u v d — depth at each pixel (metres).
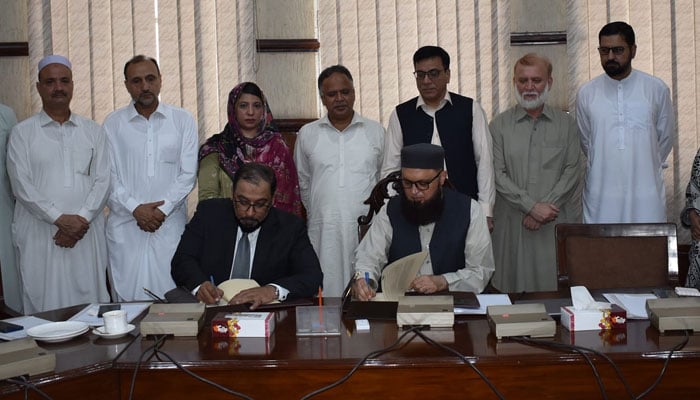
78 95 4.86
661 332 2.26
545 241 4.02
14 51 4.83
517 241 4.04
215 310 2.55
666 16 4.92
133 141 3.87
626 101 4.01
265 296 2.70
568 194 4.02
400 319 2.38
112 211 3.91
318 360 2.08
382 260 3.09
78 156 3.81
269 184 2.85
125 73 3.87
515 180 4.02
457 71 4.95
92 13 4.84
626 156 4.00
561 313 2.40
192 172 3.89
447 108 3.93
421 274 3.05
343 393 2.08
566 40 4.94
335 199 3.94
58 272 3.82
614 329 2.32
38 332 2.36
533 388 2.09
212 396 2.10
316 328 2.33
